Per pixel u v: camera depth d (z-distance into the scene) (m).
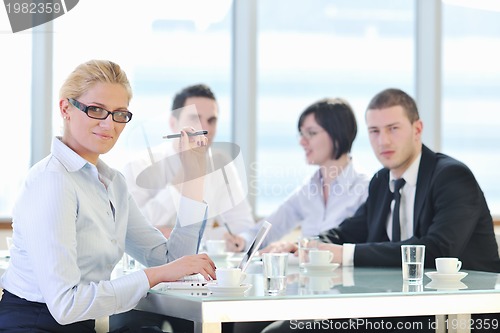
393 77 7.41
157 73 6.93
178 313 2.56
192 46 7.02
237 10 7.11
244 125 7.12
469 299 2.70
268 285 2.73
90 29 6.67
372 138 4.22
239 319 2.48
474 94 7.52
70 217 2.76
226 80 7.12
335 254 3.75
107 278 2.99
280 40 7.22
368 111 4.22
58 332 2.81
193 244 3.42
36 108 6.57
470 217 3.79
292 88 7.24
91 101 2.91
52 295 2.67
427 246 3.72
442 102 7.46
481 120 7.53
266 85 7.20
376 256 3.71
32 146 6.59
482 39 7.50
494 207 7.52
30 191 2.79
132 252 3.50
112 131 2.94
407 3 7.42
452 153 7.50
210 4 7.03
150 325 3.33
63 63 6.59
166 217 4.30
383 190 4.25
